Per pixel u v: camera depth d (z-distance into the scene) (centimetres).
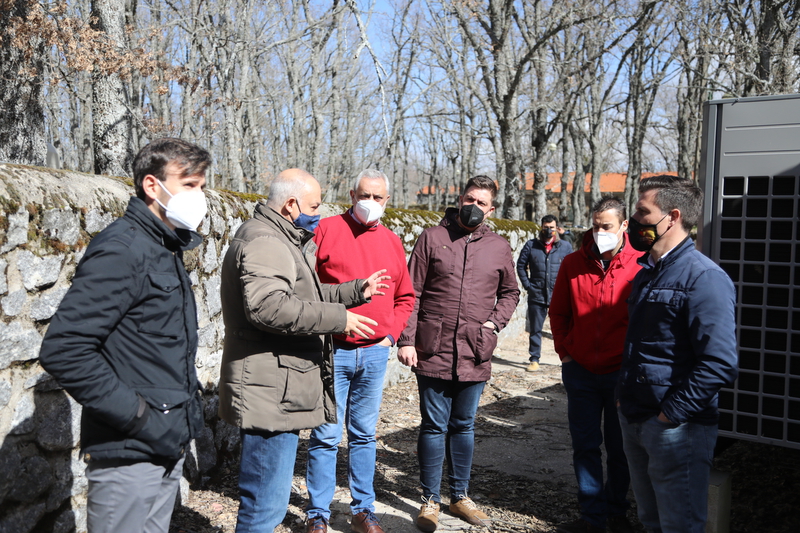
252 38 1867
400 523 358
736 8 1521
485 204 350
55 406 270
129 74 814
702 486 241
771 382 327
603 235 325
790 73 1217
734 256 337
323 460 320
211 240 403
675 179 248
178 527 326
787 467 441
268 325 231
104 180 325
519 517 371
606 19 1534
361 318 250
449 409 360
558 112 1898
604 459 491
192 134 1731
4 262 243
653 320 246
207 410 391
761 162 326
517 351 933
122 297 185
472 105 2486
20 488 251
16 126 746
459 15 1594
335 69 2359
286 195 263
